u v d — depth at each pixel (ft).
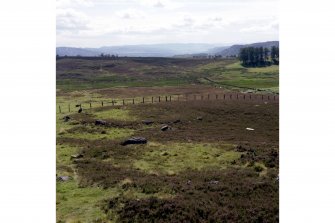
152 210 65.26
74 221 61.98
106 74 607.37
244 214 63.82
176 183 80.53
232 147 116.26
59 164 102.22
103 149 118.52
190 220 62.23
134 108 210.79
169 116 187.93
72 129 160.04
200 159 103.96
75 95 320.09
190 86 400.88
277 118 182.39
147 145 123.03
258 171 91.30
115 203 69.15
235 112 196.85
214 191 74.74
